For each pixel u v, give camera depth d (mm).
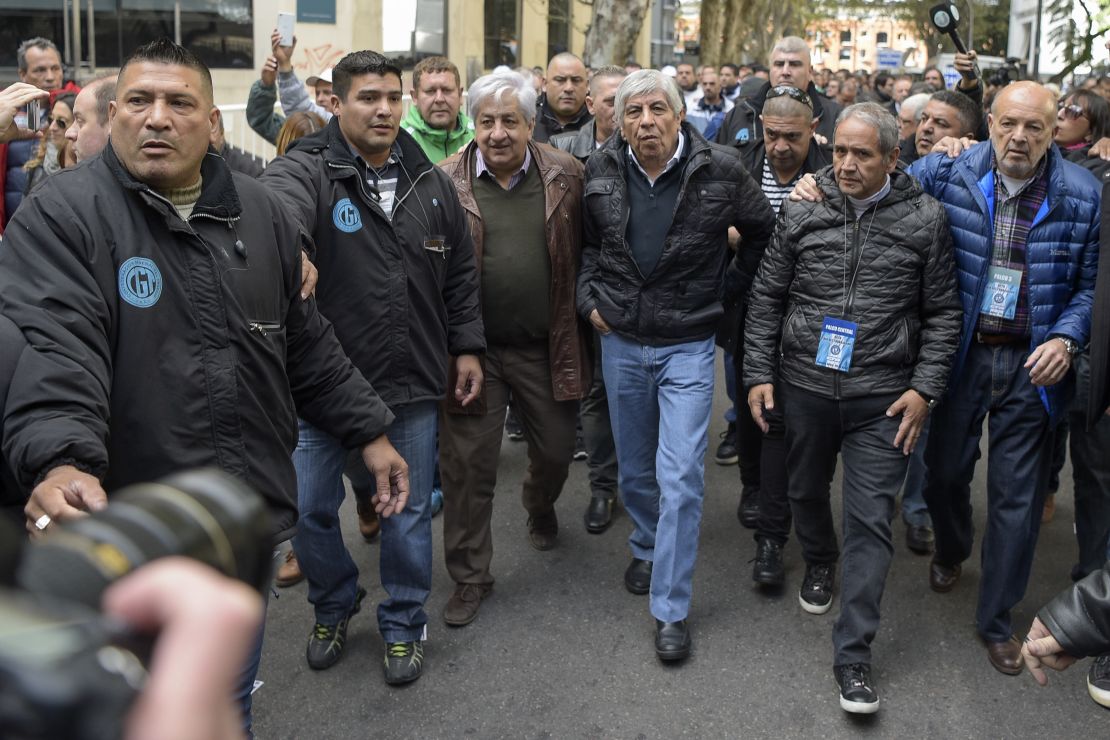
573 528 4695
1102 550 3838
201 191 2246
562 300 3885
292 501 2393
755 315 3656
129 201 2143
